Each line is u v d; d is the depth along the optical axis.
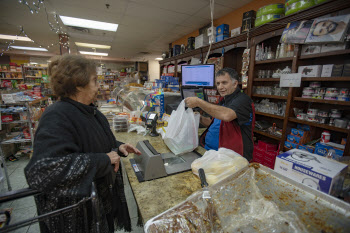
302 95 2.08
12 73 7.86
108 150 0.90
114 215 0.97
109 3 3.28
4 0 3.20
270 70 2.56
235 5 3.25
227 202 0.62
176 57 4.79
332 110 1.86
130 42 6.47
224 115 1.17
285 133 2.24
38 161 0.56
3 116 2.74
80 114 0.75
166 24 4.39
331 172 0.65
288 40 1.91
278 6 2.20
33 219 0.52
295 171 0.72
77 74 0.71
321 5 1.67
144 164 0.95
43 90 4.95
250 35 2.51
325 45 1.74
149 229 0.52
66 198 0.71
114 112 2.85
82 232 0.73
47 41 6.57
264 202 0.60
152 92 2.26
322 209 0.54
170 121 1.30
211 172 0.88
